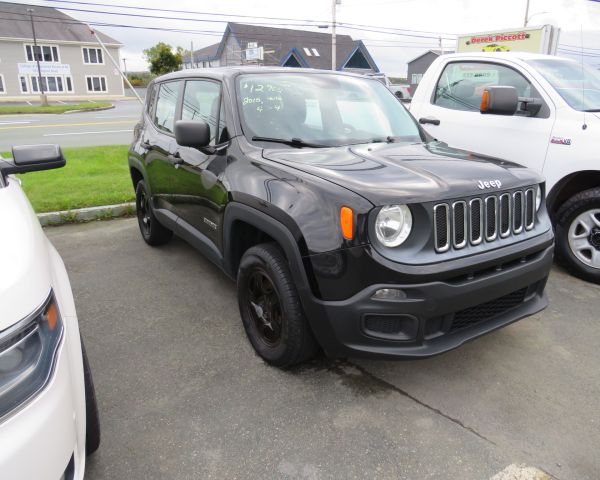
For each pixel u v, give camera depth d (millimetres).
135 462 2215
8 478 1296
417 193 2328
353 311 2328
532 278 2744
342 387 2756
